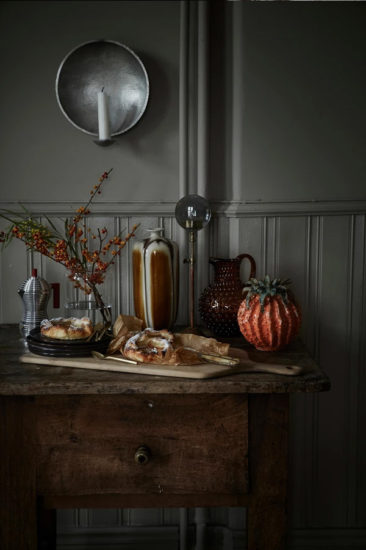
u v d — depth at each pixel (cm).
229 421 135
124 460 135
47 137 188
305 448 201
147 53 187
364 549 204
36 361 143
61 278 192
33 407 134
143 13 186
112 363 139
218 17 187
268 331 150
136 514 206
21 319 182
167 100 189
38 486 136
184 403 134
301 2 184
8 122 187
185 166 189
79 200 190
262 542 139
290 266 192
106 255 192
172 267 170
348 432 201
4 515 136
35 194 190
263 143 187
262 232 190
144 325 171
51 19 185
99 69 185
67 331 147
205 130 187
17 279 192
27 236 181
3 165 188
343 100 187
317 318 195
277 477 137
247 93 185
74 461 135
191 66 186
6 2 184
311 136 188
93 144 189
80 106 186
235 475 136
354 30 185
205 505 138
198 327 184
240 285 172
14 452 135
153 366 137
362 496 204
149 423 135
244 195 188
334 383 198
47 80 187
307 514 204
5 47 185
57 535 204
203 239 190
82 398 134
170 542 205
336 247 192
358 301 195
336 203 189
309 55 185
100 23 186
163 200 192
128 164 191
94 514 205
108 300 190
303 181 189
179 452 135
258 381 129
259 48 185
